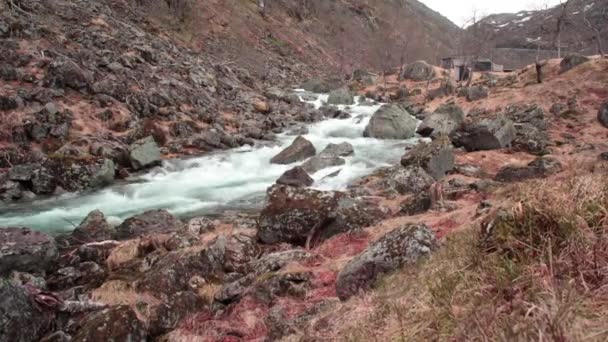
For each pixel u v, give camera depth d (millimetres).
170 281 7855
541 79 35438
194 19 50875
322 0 89125
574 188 3801
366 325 3959
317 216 9586
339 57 73062
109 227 12031
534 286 2969
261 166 20578
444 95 40969
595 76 31109
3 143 17969
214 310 7000
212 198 16312
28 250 9172
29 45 24359
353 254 8094
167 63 31750
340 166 19234
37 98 20672
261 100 33375
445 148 16672
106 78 25156
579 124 25188
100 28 32281
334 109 32781
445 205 10414
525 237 3646
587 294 2758
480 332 2689
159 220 12539
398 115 26641
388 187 14398
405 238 5773
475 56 55500
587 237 3271
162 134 22422
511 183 12227
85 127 20703
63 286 8812
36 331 5875
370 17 99688
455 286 3594
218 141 23141
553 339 2352
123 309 6000
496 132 20359
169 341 6195
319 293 6605
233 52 49531
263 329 5977
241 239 9344
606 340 2285
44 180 16219
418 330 3205
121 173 18594
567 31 78375
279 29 65625
